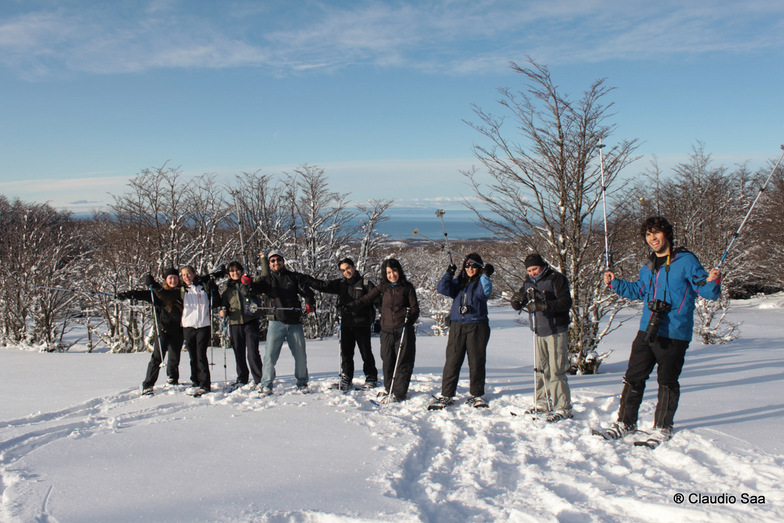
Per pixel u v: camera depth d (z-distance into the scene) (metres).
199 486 3.36
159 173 13.16
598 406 5.37
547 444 4.25
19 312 13.59
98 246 16.31
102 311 12.97
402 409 5.41
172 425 4.76
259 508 3.02
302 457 3.88
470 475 3.58
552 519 2.83
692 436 4.04
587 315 8.88
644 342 4.23
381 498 3.13
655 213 9.25
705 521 2.75
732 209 19.20
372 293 6.16
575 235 8.64
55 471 3.63
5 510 3.03
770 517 2.73
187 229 14.12
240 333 6.49
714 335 12.51
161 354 6.30
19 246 14.24
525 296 5.15
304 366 6.34
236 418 4.97
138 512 2.99
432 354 10.14
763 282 26.66
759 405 5.11
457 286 5.72
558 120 8.48
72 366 8.66
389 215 14.99
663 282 4.16
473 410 5.33
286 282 6.22
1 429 4.79
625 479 3.42
